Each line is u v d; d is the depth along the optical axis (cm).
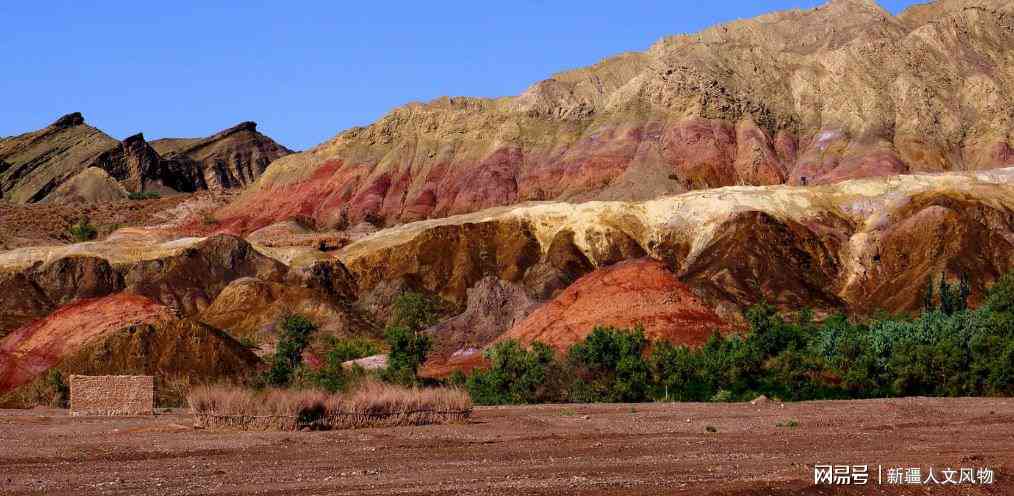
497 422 4425
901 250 14688
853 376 6431
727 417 4631
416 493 2667
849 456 3344
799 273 14362
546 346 7012
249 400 4197
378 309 14612
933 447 3575
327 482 2845
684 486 2756
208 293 15538
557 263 15388
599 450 3512
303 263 15962
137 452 3466
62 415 5166
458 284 15550
